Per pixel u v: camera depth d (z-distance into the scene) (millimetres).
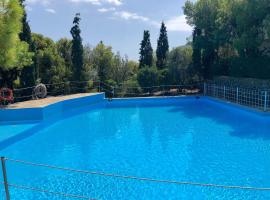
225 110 19219
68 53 31297
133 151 11523
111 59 31594
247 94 18922
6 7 15703
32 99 19922
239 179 8758
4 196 7805
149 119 17125
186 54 27188
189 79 26297
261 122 15758
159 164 10102
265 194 7738
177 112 19000
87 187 8359
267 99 17594
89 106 20688
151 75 25172
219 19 23016
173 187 8234
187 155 10930
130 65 32969
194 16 25844
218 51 26672
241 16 20562
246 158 10469
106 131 14602
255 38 20125
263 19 19766
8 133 14172
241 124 15438
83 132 14453
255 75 20875
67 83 25406
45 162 10492
